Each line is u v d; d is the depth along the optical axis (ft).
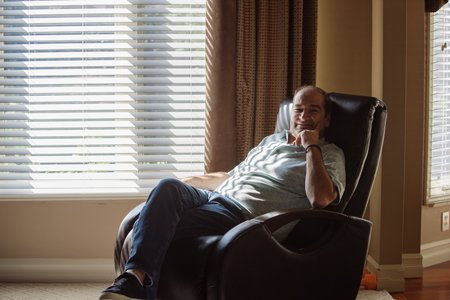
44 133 10.35
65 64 10.24
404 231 10.50
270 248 6.17
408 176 10.49
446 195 11.55
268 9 9.61
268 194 7.27
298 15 9.50
